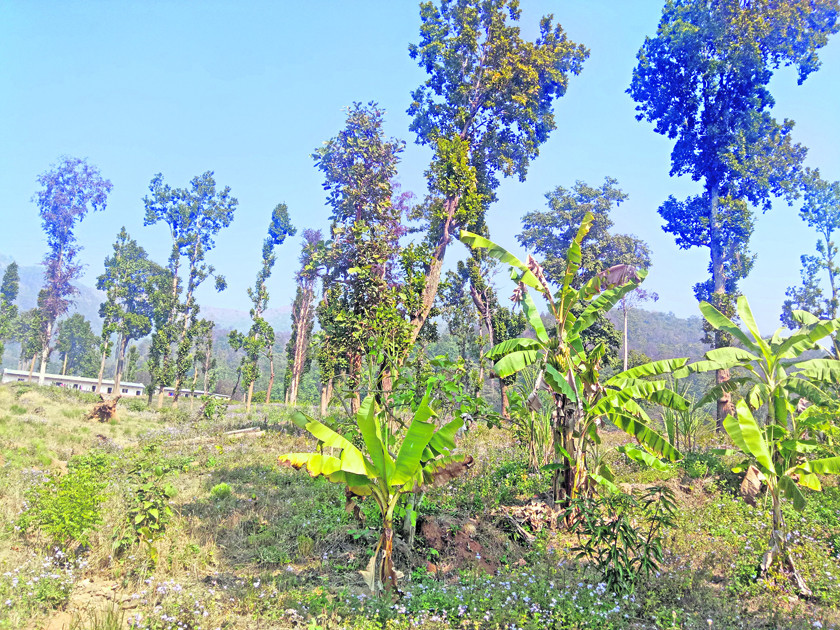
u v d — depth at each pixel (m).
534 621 5.97
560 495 10.16
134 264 58.81
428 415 6.99
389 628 6.02
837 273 30.75
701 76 26.22
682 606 6.65
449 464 8.12
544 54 27.58
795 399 13.23
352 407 14.23
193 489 12.04
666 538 8.78
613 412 10.09
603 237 43.03
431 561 8.28
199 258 50.88
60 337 83.75
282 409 35.66
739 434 8.06
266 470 14.15
